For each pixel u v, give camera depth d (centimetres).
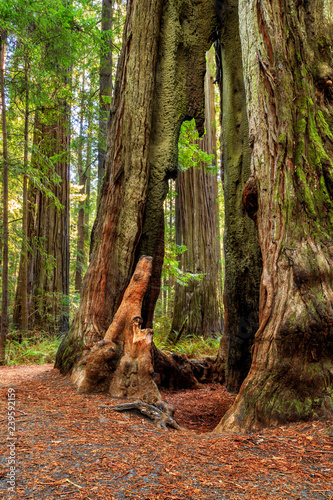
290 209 324
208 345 959
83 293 479
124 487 175
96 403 330
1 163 670
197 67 538
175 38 505
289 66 359
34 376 496
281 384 284
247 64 380
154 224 485
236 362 512
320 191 335
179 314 1134
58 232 1066
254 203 370
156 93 502
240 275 502
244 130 514
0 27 625
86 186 1934
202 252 1156
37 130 961
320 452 217
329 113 371
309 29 385
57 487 171
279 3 371
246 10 388
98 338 444
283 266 310
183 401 500
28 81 755
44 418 276
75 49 821
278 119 347
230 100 534
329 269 301
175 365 579
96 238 502
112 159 498
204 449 231
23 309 809
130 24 491
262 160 349
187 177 1200
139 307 407
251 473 194
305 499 168
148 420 310
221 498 167
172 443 244
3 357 693
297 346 286
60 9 707
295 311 292
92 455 210
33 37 741
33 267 1009
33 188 1000
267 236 331
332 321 282
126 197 462
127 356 381
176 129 505
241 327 504
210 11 543
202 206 1181
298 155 336
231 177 520
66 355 463
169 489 174
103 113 1055
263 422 275
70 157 1089
